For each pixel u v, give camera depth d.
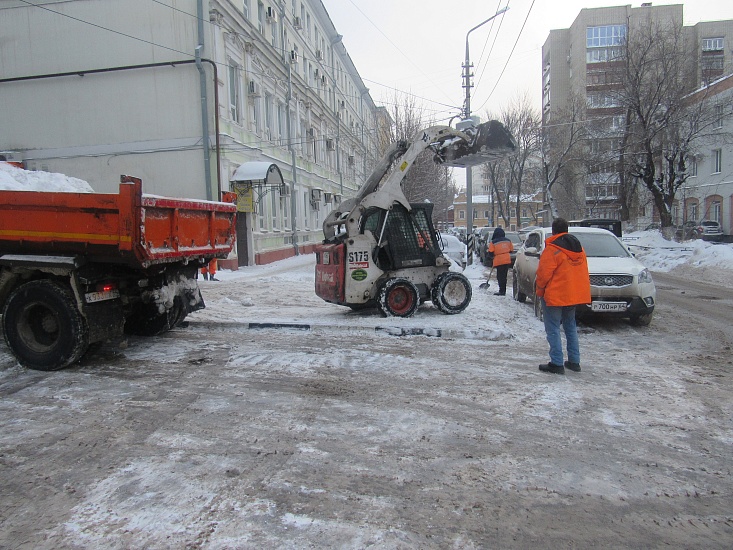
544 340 7.49
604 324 8.84
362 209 8.67
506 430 4.18
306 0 32.22
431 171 31.75
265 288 14.27
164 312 7.00
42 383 5.39
